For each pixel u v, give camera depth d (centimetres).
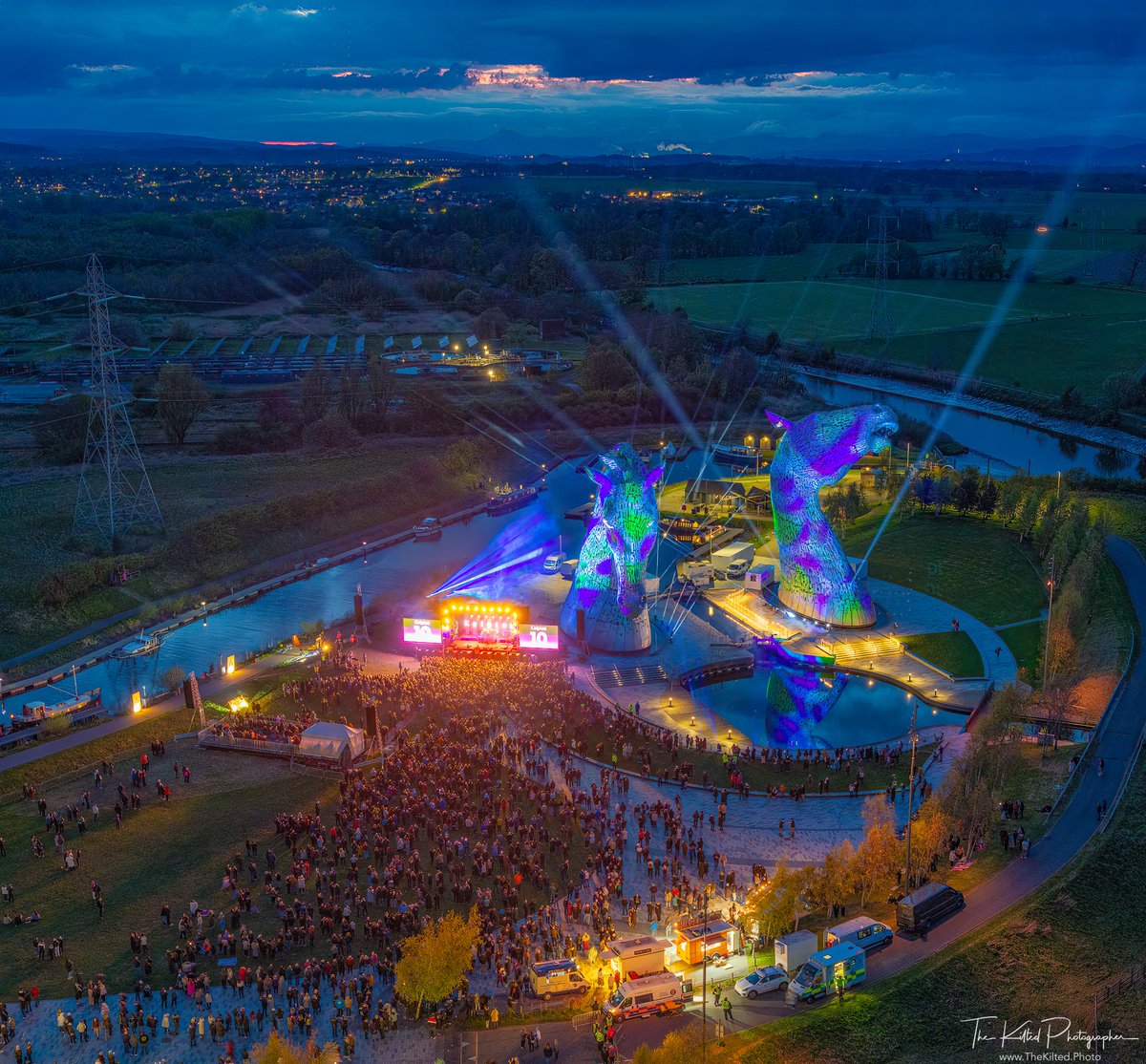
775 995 8575
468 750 12244
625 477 14838
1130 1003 8544
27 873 10450
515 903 9738
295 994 8656
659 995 8362
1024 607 16188
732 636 15712
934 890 9312
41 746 12762
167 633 16538
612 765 12269
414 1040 8256
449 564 19588
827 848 10750
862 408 15188
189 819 11300
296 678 14475
